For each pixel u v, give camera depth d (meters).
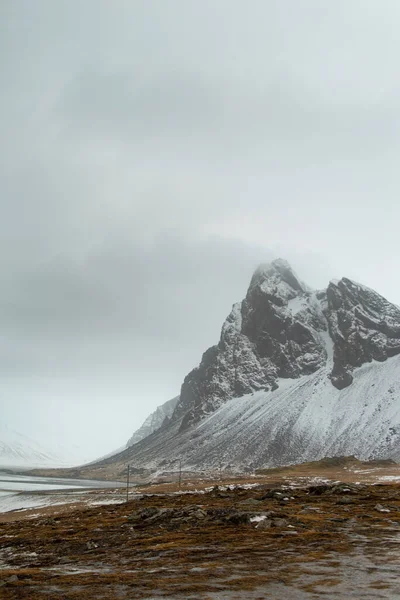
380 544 36.25
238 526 47.44
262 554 33.22
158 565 30.97
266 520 47.28
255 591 23.22
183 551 35.66
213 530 45.91
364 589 23.34
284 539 39.12
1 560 39.44
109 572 29.25
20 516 129.00
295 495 78.31
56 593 23.62
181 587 24.34
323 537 39.62
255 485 162.88
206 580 25.86
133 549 38.62
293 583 24.80
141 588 24.36
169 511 59.34
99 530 54.47
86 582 26.11
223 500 82.62
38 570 31.05
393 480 175.62
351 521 48.56
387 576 26.14
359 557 31.47
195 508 59.25
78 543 45.59
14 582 26.53
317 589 23.45
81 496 190.12
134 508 82.06
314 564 29.52
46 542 48.75
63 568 31.75
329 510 57.97
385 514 53.84
